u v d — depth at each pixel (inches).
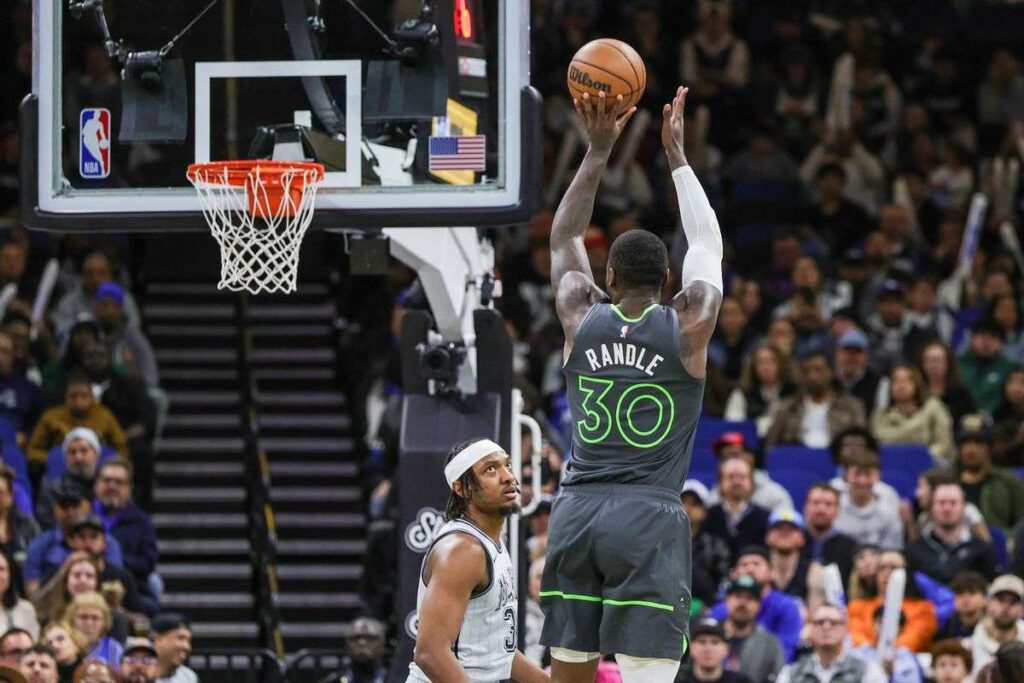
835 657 653.9
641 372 357.1
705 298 360.5
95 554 708.7
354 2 478.6
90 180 473.7
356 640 693.3
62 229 470.3
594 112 375.9
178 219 467.2
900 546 793.6
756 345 973.8
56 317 1000.9
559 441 824.9
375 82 473.4
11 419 889.5
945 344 951.6
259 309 1122.0
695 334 357.1
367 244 480.1
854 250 1080.2
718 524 788.0
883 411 920.9
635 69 374.0
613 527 351.6
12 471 770.8
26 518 754.2
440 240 518.9
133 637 673.6
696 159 1203.9
